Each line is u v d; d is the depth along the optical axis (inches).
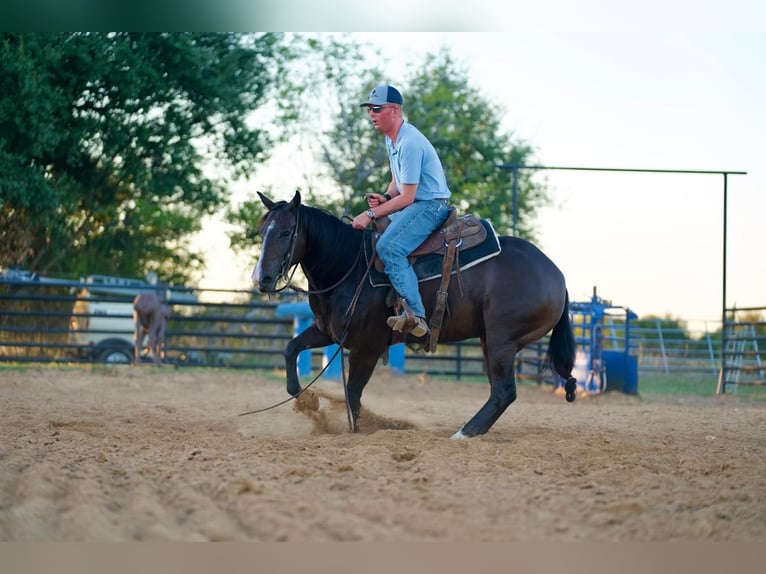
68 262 1267.2
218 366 840.9
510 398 317.1
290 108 1246.3
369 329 318.7
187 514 185.6
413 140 310.7
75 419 357.1
